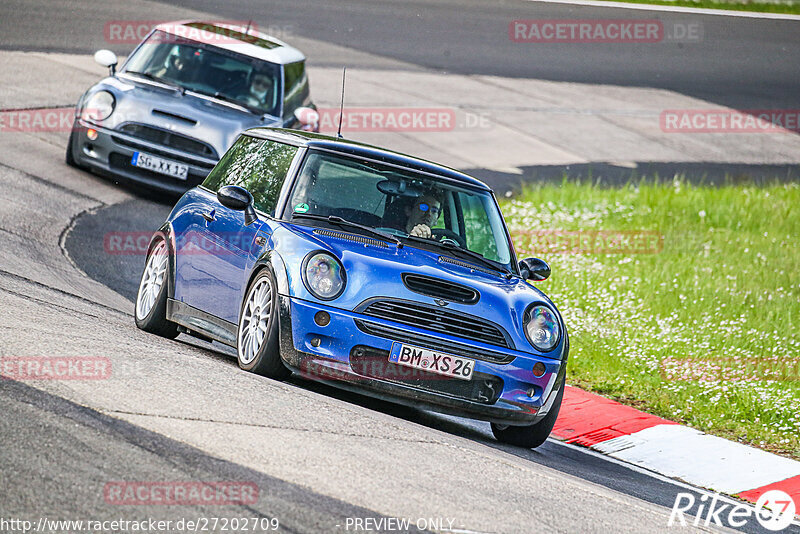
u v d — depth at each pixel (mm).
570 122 81438
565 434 28766
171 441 17172
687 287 45500
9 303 25281
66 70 66500
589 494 19953
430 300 23297
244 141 29516
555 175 68062
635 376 34281
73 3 83375
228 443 17578
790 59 108688
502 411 23656
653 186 68750
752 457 27797
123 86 48344
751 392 32938
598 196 63438
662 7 119000
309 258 23359
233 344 24984
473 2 109562
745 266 50719
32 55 68312
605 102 88438
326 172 26047
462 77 86438
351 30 92688
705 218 61188
